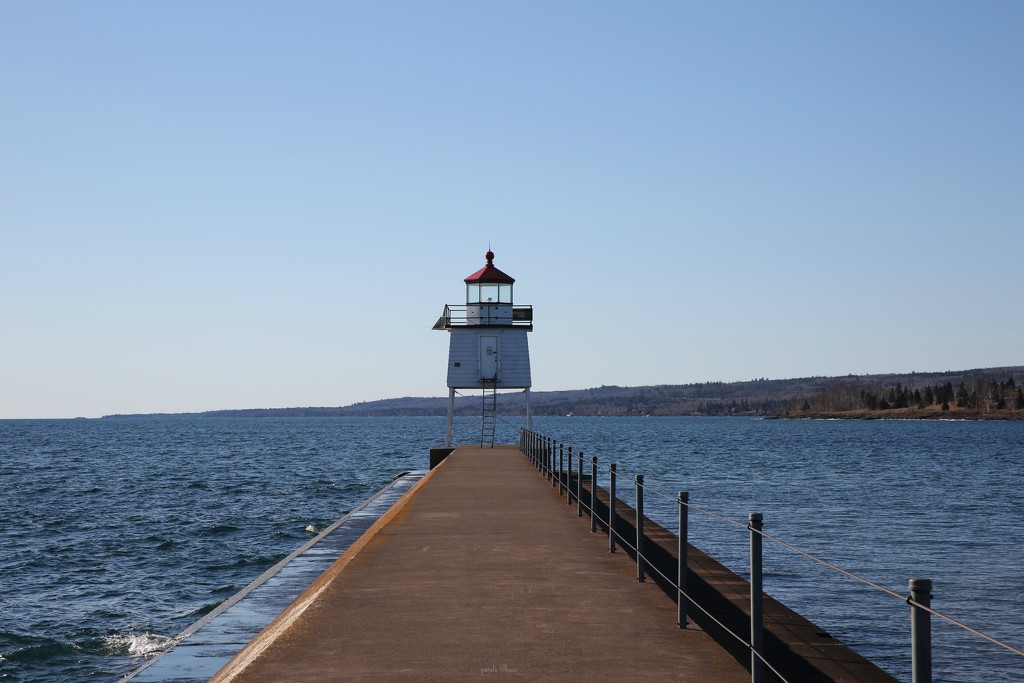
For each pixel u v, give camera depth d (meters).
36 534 32.50
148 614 20.53
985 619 19.64
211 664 9.23
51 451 105.56
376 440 140.75
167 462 79.19
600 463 68.56
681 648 8.33
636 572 12.13
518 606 10.06
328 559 15.59
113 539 31.12
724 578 13.75
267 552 28.33
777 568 24.08
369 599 10.40
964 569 24.83
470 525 16.92
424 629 9.00
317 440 142.38
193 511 39.28
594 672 7.54
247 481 55.69
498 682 7.24
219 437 164.12
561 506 20.09
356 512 23.97
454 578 11.67
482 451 43.94
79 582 23.98
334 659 7.90
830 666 9.30
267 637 8.70
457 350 44.25
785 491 46.81
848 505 40.19
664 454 88.06
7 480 58.28
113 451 104.88
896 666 15.87
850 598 20.73
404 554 13.55
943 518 35.72
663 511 36.16
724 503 40.53
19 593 22.62
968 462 74.62
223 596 22.33
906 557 26.66
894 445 112.19
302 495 46.47
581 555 13.55
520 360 44.44
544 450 28.83
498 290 44.31
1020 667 16.14
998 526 33.41
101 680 16.06
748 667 8.82
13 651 17.66
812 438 142.38
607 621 9.38
